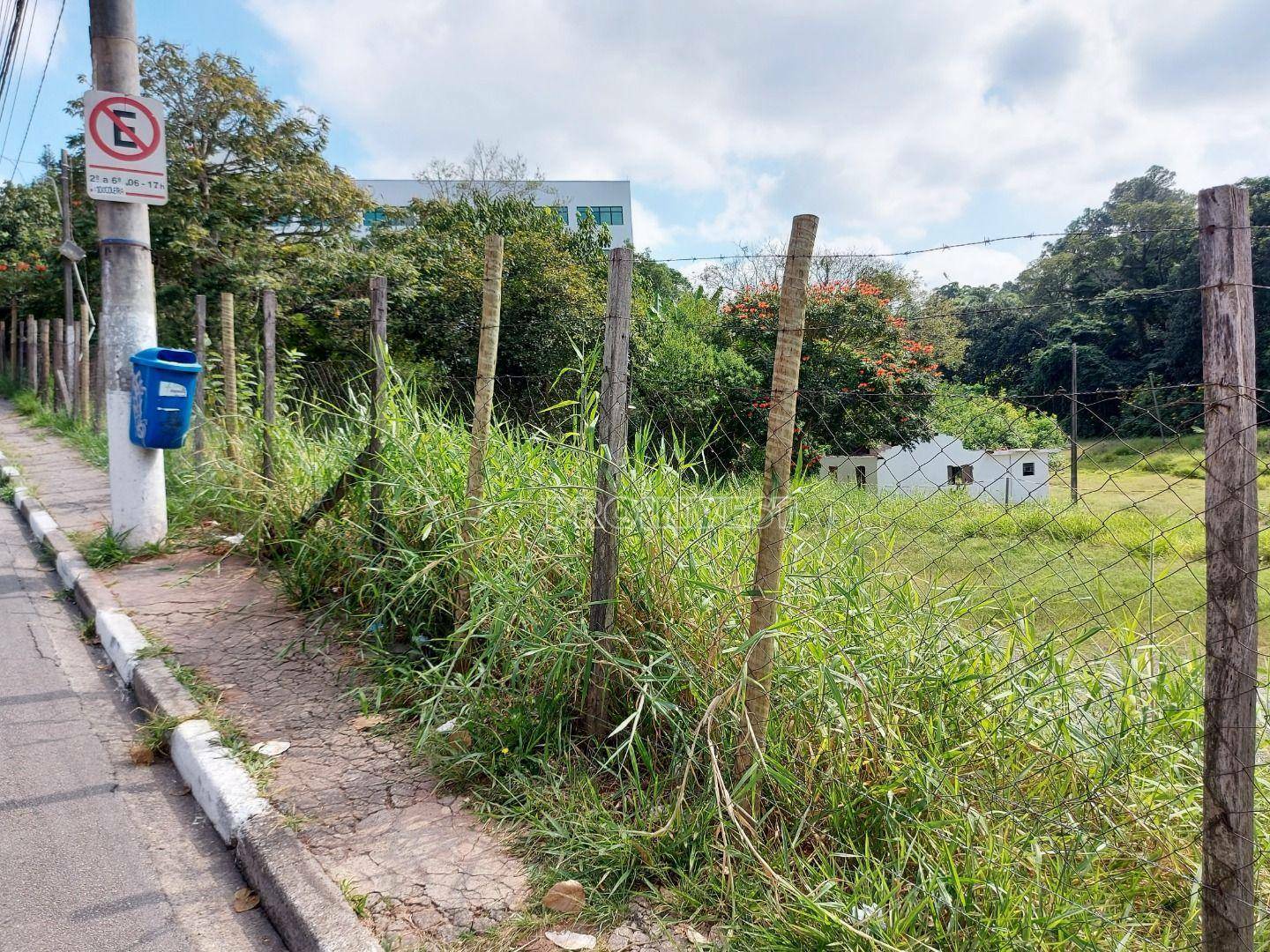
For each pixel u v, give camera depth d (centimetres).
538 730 307
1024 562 423
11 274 1995
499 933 223
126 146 563
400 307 1527
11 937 228
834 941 203
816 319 1570
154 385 555
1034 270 4241
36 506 741
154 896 250
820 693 264
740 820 246
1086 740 262
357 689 361
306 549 474
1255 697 175
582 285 1620
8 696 379
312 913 227
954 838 230
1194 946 199
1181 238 3491
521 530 356
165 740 335
